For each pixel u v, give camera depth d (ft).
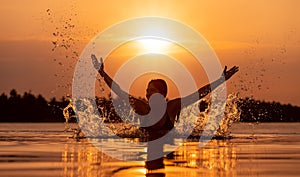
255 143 48.70
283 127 81.41
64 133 61.82
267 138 55.21
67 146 44.16
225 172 29.81
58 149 41.50
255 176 28.35
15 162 33.35
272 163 33.58
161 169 30.83
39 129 72.59
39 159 34.86
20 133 61.98
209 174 29.04
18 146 43.91
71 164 32.55
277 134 62.13
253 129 73.41
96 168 30.96
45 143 47.09
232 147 44.52
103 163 33.17
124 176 28.19
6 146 43.88
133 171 30.01
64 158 35.50
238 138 55.16
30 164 32.42
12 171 29.63
